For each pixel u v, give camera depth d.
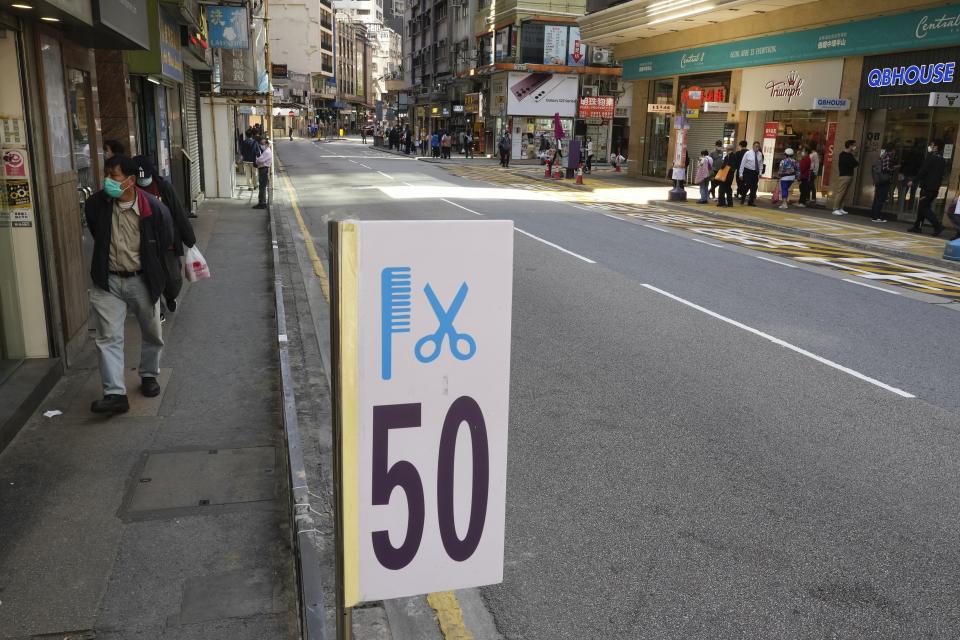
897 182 17.75
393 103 92.56
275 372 6.07
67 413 5.02
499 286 1.69
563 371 6.44
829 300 9.38
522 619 3.26
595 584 3.50
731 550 3.79
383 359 1.63
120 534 3.62
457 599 3.39
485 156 49.69
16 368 5.34
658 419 5.44
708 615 3.28
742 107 24.09
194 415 5.12
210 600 3.15
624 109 47.94
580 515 4.10
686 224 16.61
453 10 58.78
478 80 52.22
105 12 5.82
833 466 4.74
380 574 1.73
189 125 16.52
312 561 2.80
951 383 6.35
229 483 4.18
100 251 4.78
